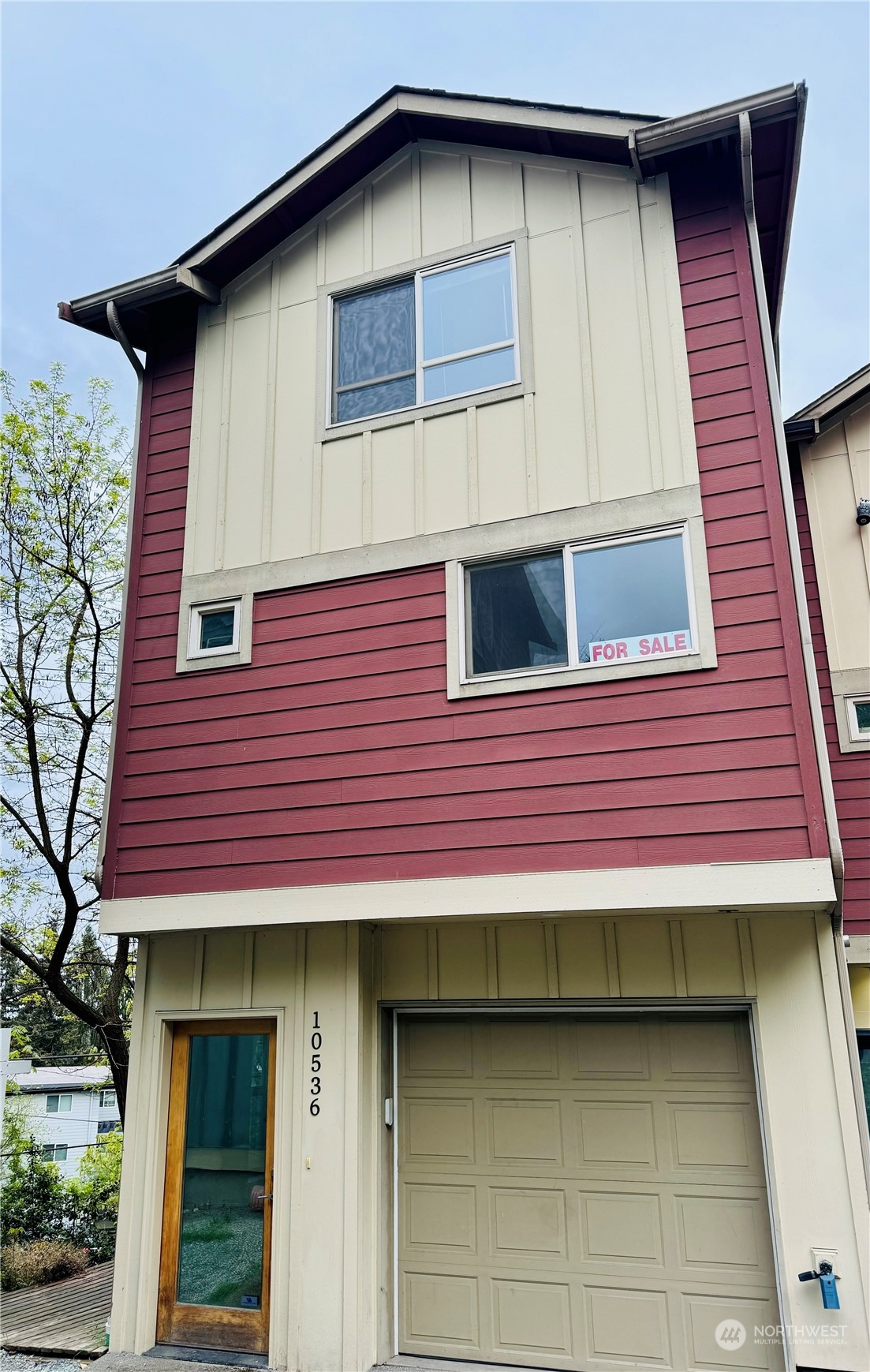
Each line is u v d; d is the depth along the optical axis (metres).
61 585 14.25
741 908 6.18
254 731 7.55
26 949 14.73
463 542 7.25
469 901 6.49
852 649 9.03
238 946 7.49
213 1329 6.89
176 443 8.64
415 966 7.24
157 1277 7.13
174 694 7.93
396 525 7.53
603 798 6.36
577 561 6.93
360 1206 6.64
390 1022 7.38
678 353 6.97
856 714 8.90
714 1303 6.09
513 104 7.66
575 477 7.04
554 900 6.27
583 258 7.48
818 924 6.32
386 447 7.75
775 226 7.49
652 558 6.73
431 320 7.96
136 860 7.62
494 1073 7.02
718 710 6.23
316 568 7.70
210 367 8.70
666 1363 6.09
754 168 7.09
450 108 7.89
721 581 6.45
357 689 7.30
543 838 6.44
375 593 7.45
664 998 6.51
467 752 6.82
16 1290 9.23
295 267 8.67
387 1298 6.77
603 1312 6.32
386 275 8.23
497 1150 6.86
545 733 6.63
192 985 7.54
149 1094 7.43
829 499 9.46
